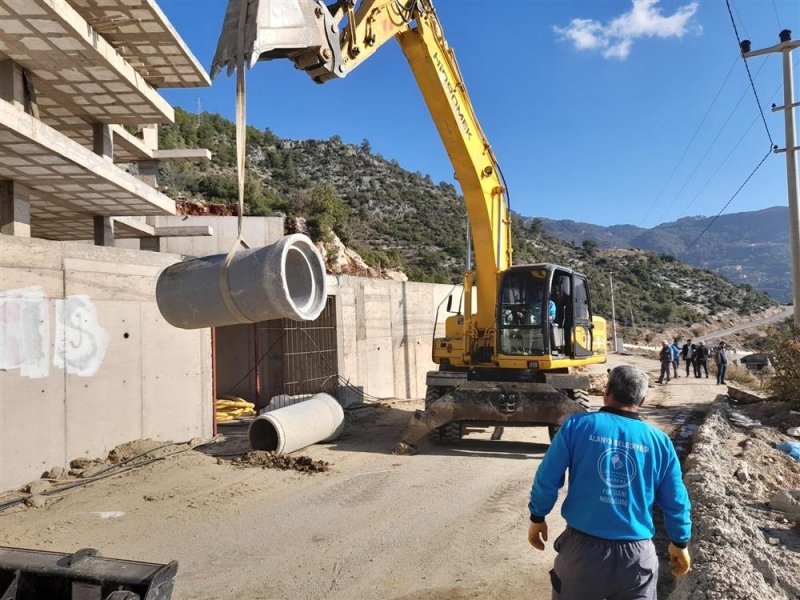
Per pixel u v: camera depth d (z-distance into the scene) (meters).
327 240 29.64
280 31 3.89
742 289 125.38
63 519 7.17
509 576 5.49
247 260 3.52
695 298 112.12
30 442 8.70
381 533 6.65
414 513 7.35
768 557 4.94
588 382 10.87
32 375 8.78
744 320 104.12
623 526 2.96
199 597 5.14
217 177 36.72
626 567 2.93
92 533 6.71
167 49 10.94
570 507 3.09
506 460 10.23
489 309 11.71
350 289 17.97
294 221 28.48
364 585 5.34
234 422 15.34
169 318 3.77
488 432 13.20
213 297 3.56
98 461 9.72
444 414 10.84
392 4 8.27
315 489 8.41
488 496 8.05
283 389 17.47
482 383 10.85
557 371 11.56
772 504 6.50
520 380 11.41
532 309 11.23
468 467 9.69
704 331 92.00
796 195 18.38
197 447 11.01
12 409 8.44
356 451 11.07
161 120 12.58
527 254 88.88
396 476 9.12
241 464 9.73
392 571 5.64
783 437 10.93
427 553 6.06
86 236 18.20
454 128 10.39
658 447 3.08
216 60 3.76
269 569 5.71
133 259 10.76
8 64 9.52
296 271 3.93
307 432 11.00
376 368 19.64
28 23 8.41
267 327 18.08
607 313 90.06
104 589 2.94
